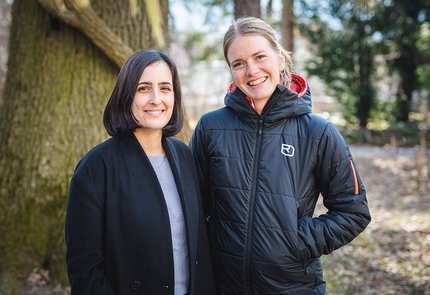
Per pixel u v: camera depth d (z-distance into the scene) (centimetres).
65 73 301
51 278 294
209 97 1424
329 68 1573
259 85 165
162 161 160
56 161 298
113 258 146
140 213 146
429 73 1290
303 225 161
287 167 162
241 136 169
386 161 1103
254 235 159
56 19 296
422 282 346
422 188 763
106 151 150
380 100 1680
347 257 416
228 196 164
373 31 1516
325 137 163
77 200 144
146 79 149
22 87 308
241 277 162
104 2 307
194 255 155
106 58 308
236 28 168
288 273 158
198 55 1474
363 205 164
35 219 298
